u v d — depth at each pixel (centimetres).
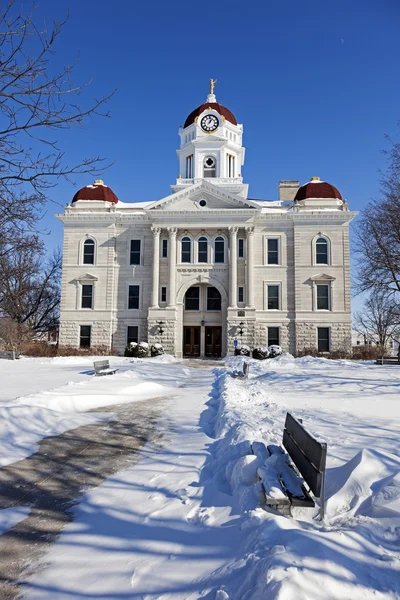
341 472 515
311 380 1722
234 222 3838
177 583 356
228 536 418
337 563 312
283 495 439
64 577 378
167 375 2038
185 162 4906
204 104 5025
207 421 995
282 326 3853
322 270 3884
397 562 331
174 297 3809
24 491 577
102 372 1886
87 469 665
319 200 4038
